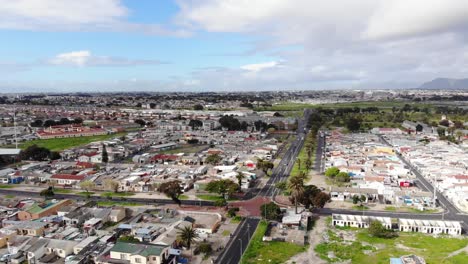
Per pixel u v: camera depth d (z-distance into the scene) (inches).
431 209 6043.3
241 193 6929.1
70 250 4345.5
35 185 7657.5
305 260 4190.5
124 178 7529.5
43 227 4992.6
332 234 4970.5
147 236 4648.1
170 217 5398.6
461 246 4554.6
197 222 5206.7
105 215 5388.8
